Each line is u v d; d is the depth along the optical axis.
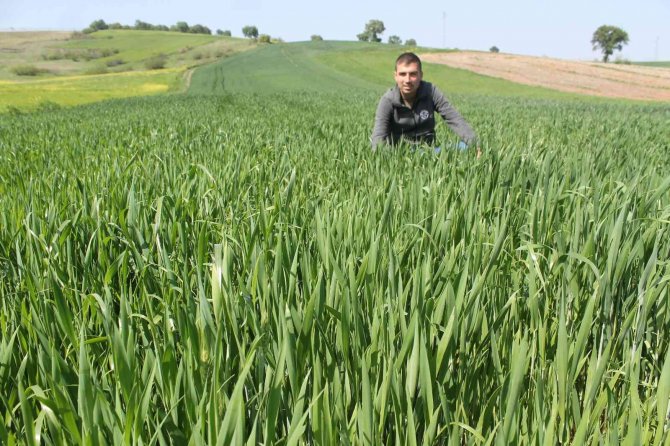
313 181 4.35
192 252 2.65
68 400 1.42
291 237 2.36
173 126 11.19
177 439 1.40
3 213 3.02
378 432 1.46
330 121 12.12
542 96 48.78
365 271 1.89
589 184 3.44
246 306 1.71
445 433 1.63
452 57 79.88
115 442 1.30
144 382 1.50
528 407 1.72
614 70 70.50
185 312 1.57
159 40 144.38
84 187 3.04
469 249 2.08
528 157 3.93
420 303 1.71
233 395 1.20
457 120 5.77
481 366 1.81
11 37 154.00
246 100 28.61
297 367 1.58
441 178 3.36
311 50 104.94
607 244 2.17
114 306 2.27
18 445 1.41
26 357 1.58
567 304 2.09
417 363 1.51
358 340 1.65
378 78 66.19
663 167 4.96
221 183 3.67
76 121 15.29
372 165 4.48
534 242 2.42
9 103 30.66
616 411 1.65
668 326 2.05
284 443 1.53
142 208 2.85
